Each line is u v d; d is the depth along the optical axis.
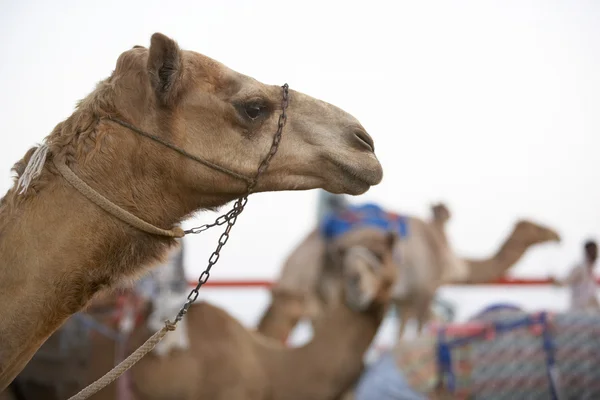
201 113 3.11
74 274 2.83
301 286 8.99
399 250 10.16
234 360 5.94
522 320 5.98
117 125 2.98
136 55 3.08
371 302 6.02
